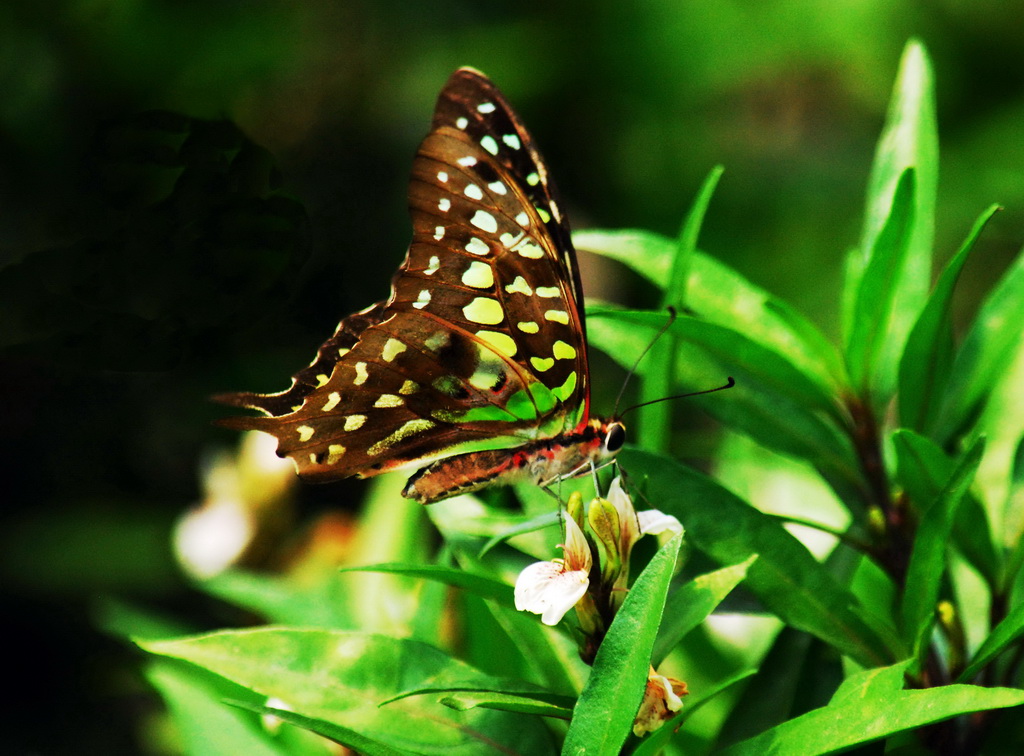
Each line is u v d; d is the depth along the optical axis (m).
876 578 0.87
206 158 0.89
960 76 1.30
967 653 0.85
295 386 0.87
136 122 0.89
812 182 1.35
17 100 1.15
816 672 0.85
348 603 0.91
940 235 1.27
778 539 0.84
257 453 0.93
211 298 0.89
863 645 0.84
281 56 1.29
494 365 0.86
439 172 0.86
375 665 0.84
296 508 0.94
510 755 0.84
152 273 0.89
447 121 0.85
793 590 0.84
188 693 0.87
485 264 0.86
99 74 1.20
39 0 1.17
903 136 0.87
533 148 0.85
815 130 1.39
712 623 0.90
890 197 0.86
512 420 0.87
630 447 0.85
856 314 0.85
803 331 0.86
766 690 0.85
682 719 0.82
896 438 0.84
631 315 0.85
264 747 0.87
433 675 0.84
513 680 0.83
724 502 0.84
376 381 0.87
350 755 0.87
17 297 0.88
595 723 0.82
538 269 0.86
